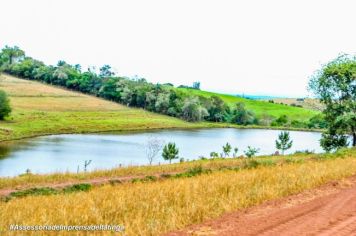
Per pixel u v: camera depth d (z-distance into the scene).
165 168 40.81
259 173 26.88
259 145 108.75
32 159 68.94
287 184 21.22
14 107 151.25
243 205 17.16
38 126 121.62
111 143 98.06
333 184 22.31
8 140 96.81
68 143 95.19
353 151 48.16
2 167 60.22
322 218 14.52
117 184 31.19
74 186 31.41
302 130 180.62
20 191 29.34
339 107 62.25
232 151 92.69
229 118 198.00
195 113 177.62
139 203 17.84
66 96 194.00
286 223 13.82
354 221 14.16
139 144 97.81
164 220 14.41
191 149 92.31
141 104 193.62
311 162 36.22
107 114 161.50
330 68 61.69
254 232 12.80
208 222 14.33
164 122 161.50
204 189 21.14
